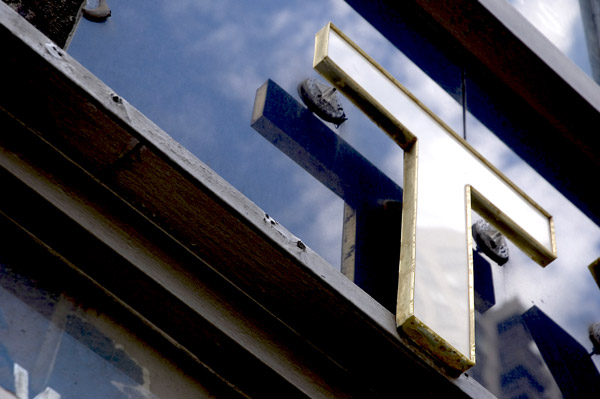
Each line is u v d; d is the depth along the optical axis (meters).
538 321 3.49
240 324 2.31
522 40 4.11
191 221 2.22
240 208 2.18
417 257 2.62
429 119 3.07
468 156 3.12
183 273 2.28
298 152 2.97
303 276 2.27
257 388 2.36
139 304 2.26
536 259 3.28
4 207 2.17
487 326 3.27
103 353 2.17
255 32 3.21
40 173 2.16
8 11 2.04
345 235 2.91
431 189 2.87
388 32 3.84
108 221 2.21
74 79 2.05
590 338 3.66
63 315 2.16
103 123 2.10
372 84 2.97
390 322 2.43
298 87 3.20
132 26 2.77
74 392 2.06
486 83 4.23
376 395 2.48
